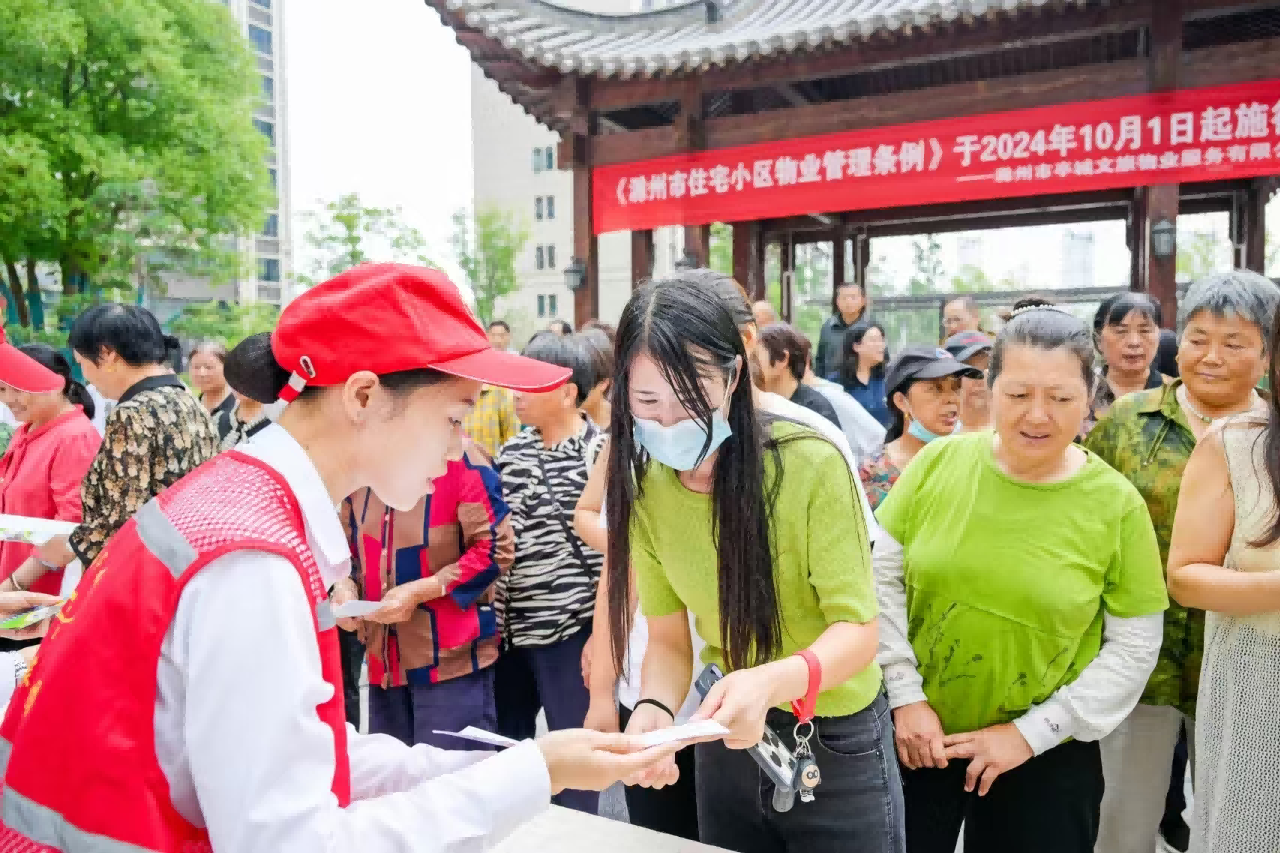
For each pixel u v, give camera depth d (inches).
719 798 62.2
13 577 107.0
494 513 98.7
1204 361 81.1
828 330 289.0
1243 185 351.6
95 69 555.2
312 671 33.6
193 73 599.2
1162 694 83.8
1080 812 70.0
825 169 266.8
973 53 248.4
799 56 264.5
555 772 38.6
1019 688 68.6
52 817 31.9
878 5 285.9
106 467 87.4
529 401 105.4
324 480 39.1
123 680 31.9
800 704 50.2
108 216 563.8
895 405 106.0
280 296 1790.1
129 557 33.5
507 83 303.7
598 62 277.9
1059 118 237.8
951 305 206.4
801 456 51.8
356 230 845.8
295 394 38.7
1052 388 63.9
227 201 615.5
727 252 843.4
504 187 1448.1
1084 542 66.9
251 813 30.9
